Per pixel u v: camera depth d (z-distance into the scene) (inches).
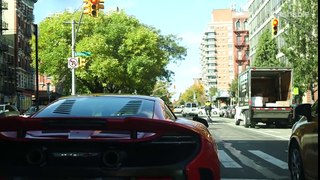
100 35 1889.8
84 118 187.0
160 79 2706.7
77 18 1898.4
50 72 1892.2
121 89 2137.1
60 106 227.3
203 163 185.3
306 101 2123.5
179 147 184.5
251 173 412.8
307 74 1464.1
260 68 1187.3
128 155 180.1
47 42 1910.7
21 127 187.0
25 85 3024.1
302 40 1443.2
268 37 2325.3
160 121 186.2
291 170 337.7
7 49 2571.4
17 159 183.2
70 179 177.2
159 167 178.5
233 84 3715.6
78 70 1851.6
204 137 194.4
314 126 279.0
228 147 654.5
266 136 869.2
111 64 1857.8
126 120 183.6
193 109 2474.2
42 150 180.2
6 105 1470.2
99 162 178.5
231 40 7062.0
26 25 3041.3
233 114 2213.3
